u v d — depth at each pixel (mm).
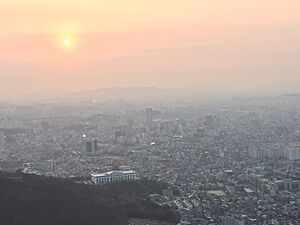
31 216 152625
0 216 148875
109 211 173500
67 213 160875
